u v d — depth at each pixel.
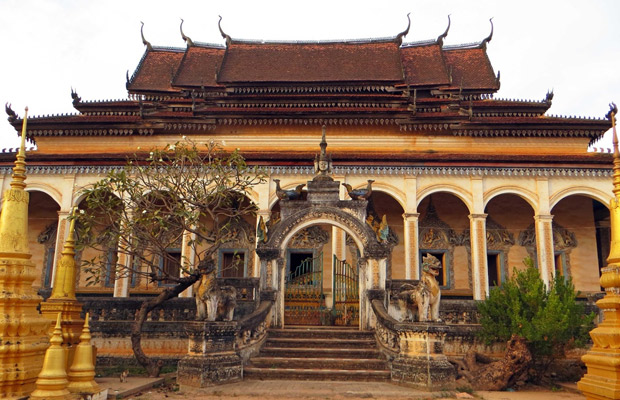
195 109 26.91
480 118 27.05
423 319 11.94
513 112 29.06
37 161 23.64
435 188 23.64
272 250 15.33
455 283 25.97
